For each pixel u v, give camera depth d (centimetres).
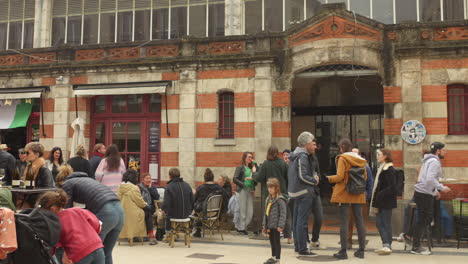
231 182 1155
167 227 854
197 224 973
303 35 1136
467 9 1207
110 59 1274
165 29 1423
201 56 1195
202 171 1184
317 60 1118
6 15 1573
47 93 1317
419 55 1054
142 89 1212
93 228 442
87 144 1288
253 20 1359
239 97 1177
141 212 860
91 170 772
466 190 1004
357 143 1598
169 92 1228
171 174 866
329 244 870
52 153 877
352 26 1101
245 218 996
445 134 1031
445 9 1223
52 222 403
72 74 1302
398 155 1052
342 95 1482
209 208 912
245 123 1166
